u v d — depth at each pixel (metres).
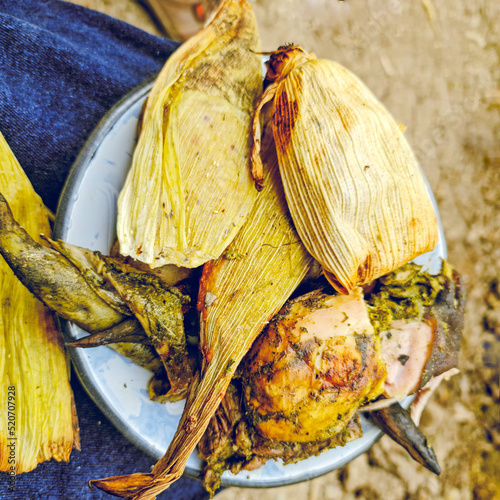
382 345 0.54
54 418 0.54
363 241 0.52
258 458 0.54
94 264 0.51
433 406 0.74
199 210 0.52
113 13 0.71
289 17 0.78
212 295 0.52
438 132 0.80
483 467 0.73
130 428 0.54
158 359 0.54
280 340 0.52
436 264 0.57
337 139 0.51
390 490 0.73
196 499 0.63
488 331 0.76
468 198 0.79
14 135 0.56
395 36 0.81
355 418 0.56
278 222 0.53
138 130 0.54
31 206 0.54
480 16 0.84
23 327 0.54
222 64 0.53
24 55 0.57
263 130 0.54
